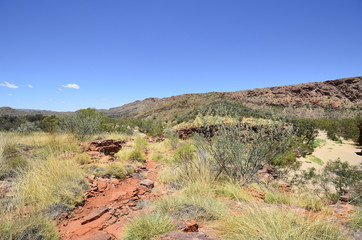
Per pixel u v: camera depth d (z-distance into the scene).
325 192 7.70
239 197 3.58
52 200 3.31
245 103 160.88
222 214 2.67
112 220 2.86
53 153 6.00
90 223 2.74
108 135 12.52
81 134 10.18
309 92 179.88
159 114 150.88
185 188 4.12
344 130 47.16
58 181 3.94
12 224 2.24
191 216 2.65
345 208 2.75
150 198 3.92
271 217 2.09
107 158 6.61
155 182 5.12
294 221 2.16
